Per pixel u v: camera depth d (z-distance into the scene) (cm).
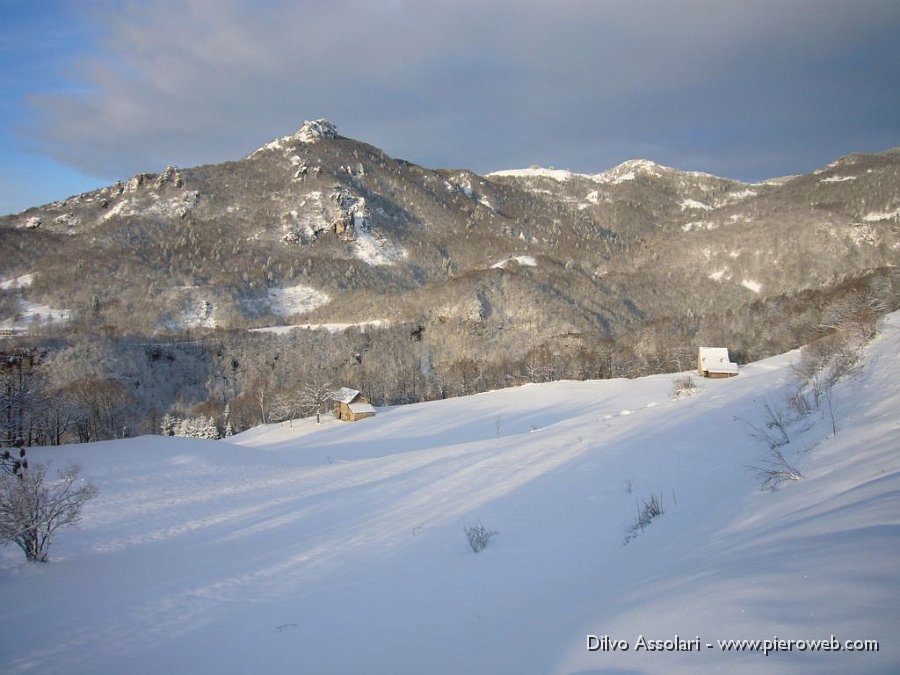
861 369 1331
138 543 1346
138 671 661
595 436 1828
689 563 542
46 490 1234
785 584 369
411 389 8362
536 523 1044
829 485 640
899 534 389
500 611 666
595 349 8606
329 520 1400
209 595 922
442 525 1165
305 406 7069
